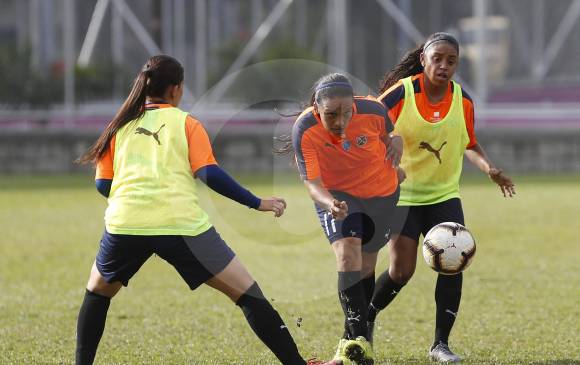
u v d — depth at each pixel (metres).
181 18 102.69
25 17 107.88
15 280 33.94
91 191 73.00
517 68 104.12
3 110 98.88
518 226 49.56
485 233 46.69
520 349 22.59
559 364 20.95
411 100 21.41
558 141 91.88
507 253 39.81
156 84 18.12
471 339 23.81
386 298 22.22
